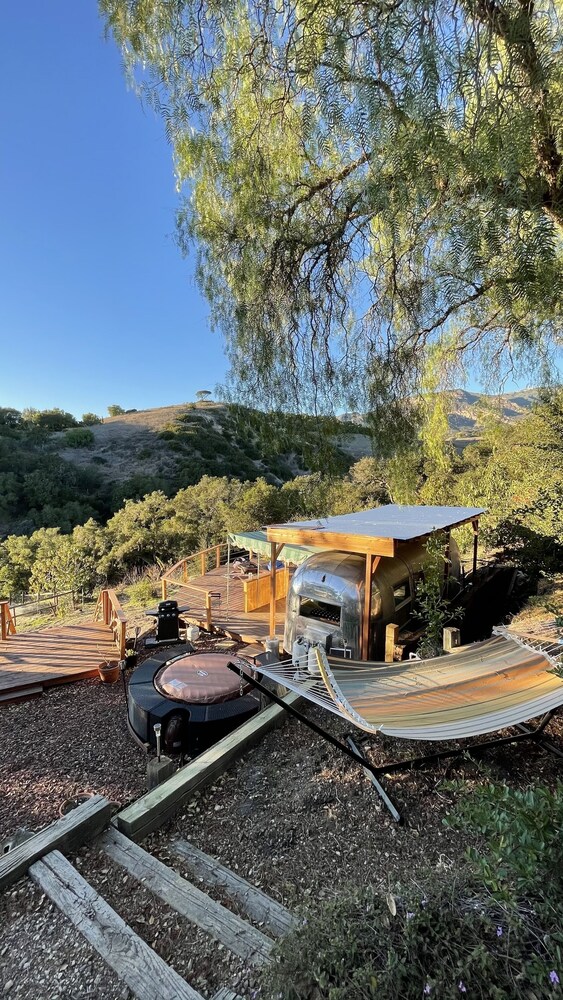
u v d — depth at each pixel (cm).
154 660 668
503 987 131
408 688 405
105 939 230
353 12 277
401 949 153
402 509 899
